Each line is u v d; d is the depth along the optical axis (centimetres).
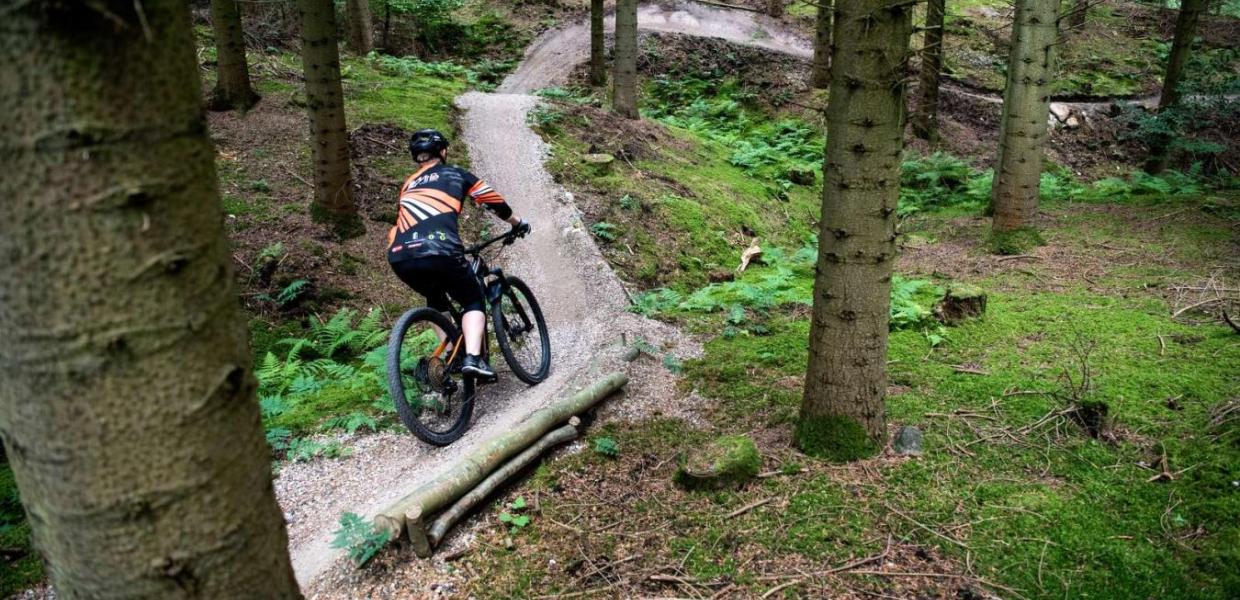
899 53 298
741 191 1041
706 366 496
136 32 93
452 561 302
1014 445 366
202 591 114
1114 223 895
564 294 666
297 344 583
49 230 93
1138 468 340
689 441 396
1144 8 2294
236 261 677
